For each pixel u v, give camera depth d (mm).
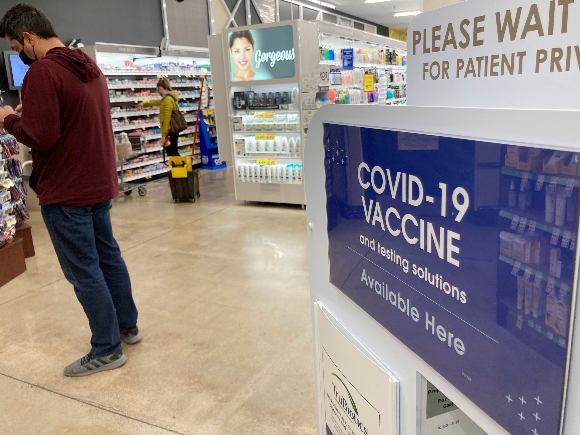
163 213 5980
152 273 3953
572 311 557
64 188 2293
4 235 3811
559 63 772
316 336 1352
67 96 2211
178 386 2418
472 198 692
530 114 577
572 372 570
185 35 10172
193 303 3355
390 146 868
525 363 639
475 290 713
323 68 5688
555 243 568
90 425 2170
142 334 2953
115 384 2461
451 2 1644
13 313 3314
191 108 9414
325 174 1146
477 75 934
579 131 521
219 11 11117
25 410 2293
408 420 959
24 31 2299
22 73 6781
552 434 612
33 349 2842
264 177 6035
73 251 2398
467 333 744
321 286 1285
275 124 5898
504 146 624
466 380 763
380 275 975
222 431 2084
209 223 5426
